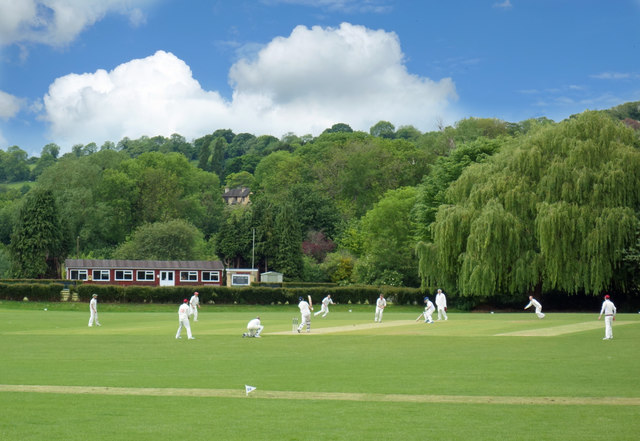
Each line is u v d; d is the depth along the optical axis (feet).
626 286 212.84
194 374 73.67
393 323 164.86
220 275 373.81
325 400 57.98
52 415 51.67
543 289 218.18
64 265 362.53
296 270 392.27
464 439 44.09
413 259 324.39
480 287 211.61
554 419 50.03
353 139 577.02
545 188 210.18
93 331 141.18
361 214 484.74
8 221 483.10
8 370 76.54
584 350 96.99
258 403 56.65
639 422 48.96
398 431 46.34
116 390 63.00
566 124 215.72
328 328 147.74
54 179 451.12
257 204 437.58
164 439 44.32
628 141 213.87
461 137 444.96
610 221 197.26
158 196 481.46
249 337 123.03
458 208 225.56
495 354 92.94
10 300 269.85
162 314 234.38
